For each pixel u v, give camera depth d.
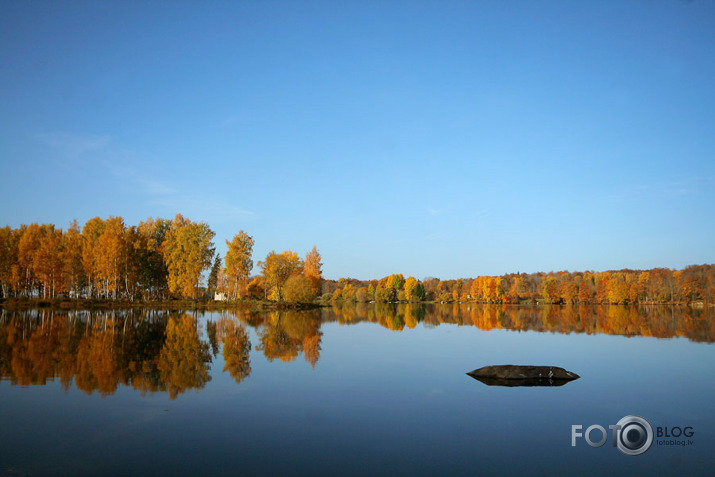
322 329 44.22
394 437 12.98
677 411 16.02
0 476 10.02
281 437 12.81
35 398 16.39
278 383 19.41
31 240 75.06
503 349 31.30
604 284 129.38
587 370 23.67
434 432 13.48
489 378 20.95
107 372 20.94
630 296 122.88
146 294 87.19
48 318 49.25
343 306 115.06
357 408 15.82
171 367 22.42
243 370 22.08
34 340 30.62
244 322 50.62
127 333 36.12
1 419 14.03
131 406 15.59
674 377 21.83
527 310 97.75
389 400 16.94
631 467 11.16
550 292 134.00
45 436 12.60
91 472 10.30
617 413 15.66
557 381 20.64
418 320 60.94
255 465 10.82
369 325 50.50
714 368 24.39
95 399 16.39
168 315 59.12
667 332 45.41
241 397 17.03
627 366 24.95
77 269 77.31
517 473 10.67
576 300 130.62
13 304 69.00
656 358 27.89
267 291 106.19
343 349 29.95
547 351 30.61
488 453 11.90
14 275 73.12
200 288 88.88
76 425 13.55
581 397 17.78
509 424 14.34
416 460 11.34
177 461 10.99
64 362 23.12
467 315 75.81
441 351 29.75
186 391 17.77
